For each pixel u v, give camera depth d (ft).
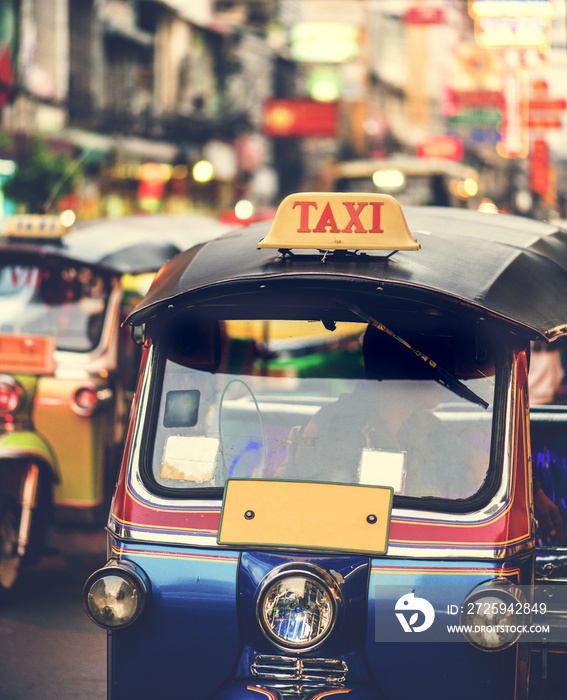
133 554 12.47
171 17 112.47
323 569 12.04
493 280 13.20
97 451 24.16
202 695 12.26
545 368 18.52
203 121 116.67
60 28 91.71
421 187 80.74
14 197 76.02
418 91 175.01
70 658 19.67
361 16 124.06
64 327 24.98
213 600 12.25
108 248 25.55
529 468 12.78
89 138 93.66
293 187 137.39
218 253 14.05
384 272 12.71
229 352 13.32
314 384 13.14
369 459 12.75
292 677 12.07
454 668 11.98
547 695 13.52
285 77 140.36
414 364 13.01
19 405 23.66
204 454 12.96
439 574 12.05
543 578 14.08
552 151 181.78
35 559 24.07
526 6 75.72
